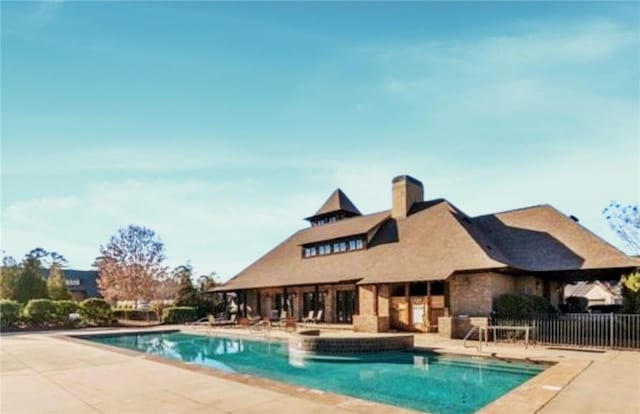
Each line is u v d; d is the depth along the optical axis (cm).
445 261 2350
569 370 1134
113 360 1341
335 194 4041
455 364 1516
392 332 2334
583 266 2172
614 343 1664
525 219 2714
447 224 2673
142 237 4956
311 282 2883
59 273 4666
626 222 3216
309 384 1241
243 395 844
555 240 2439
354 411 726
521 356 1429
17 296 3825
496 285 2217
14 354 1517
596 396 856
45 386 964
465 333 2025
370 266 2722
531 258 2395
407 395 1096
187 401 808
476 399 1050
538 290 2466
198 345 2305
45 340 2100
